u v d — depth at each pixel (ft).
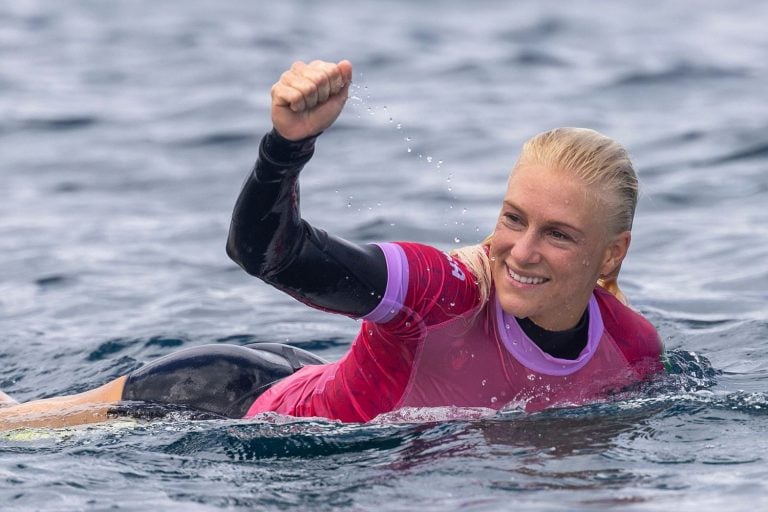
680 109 151.12
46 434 50.98
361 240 98.12
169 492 43.45
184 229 105.40
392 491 42.42
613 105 155.84
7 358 71.97
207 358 53.67
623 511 39.70
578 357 49.80
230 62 186.19
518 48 202.80
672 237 96.68
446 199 111.14
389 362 48.52
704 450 45.60
